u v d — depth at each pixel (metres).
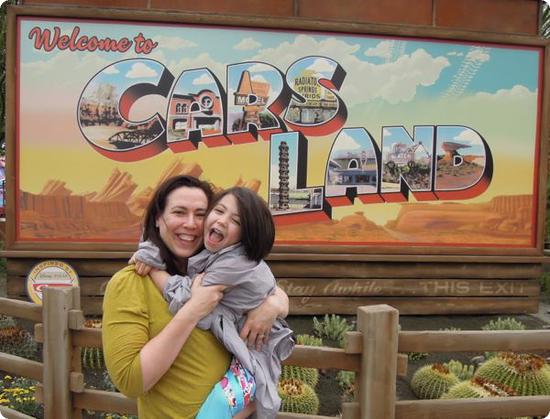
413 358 4.64
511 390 3.38
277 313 1.69
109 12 5.12
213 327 1.62
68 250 5.17
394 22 5.63
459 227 5.77
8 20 5.04
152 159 5.30
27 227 5.15
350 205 5.59
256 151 5.44
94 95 5.20
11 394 3.61
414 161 5.68
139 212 5.29
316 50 5.46
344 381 4.00
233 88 5.37
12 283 5.18
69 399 2.60
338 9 5.55
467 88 5.71
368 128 5.59
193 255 1.68
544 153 5.84
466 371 4.13
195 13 5.23
